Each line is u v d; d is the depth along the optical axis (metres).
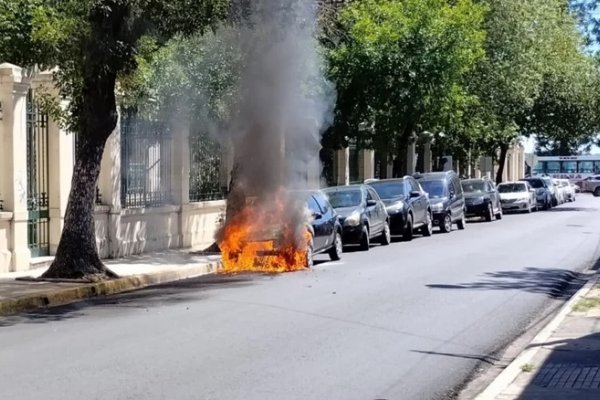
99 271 16.16
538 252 22.34
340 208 23.16
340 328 11.29
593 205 57.72
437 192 31.16
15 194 17.52
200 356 9.48
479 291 15.00
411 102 30.70
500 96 38.91
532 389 7.84
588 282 16.05
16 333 11.22
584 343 9.99
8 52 17.69
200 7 14.92
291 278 17.00
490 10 37.41
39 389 7.98
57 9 15.34
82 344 10.25
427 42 30.44
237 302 13.68
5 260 17.23
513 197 45.28
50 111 17.41
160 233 22.80
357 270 18.27
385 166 41.16
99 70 14.99
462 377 8.84
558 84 48.69
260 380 8.41
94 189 16.28
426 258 20.83
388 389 8.22
